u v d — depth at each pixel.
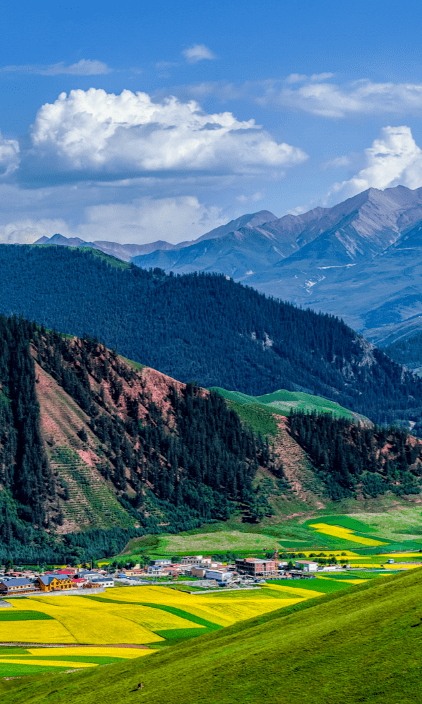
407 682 83.06
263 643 108.56
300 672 92.56
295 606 138.88
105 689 110.31
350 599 123.31
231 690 92.75
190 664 109.94
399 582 123.75
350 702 82.31
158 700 96.50
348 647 95.69
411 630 94.62
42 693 120.31
